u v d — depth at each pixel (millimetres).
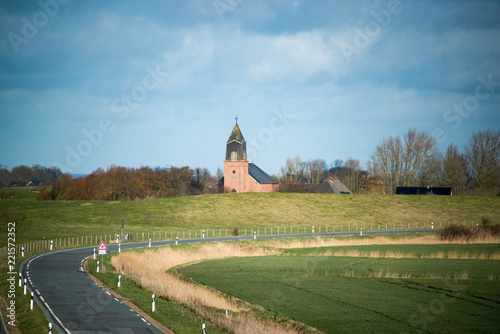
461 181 122938
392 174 130750
